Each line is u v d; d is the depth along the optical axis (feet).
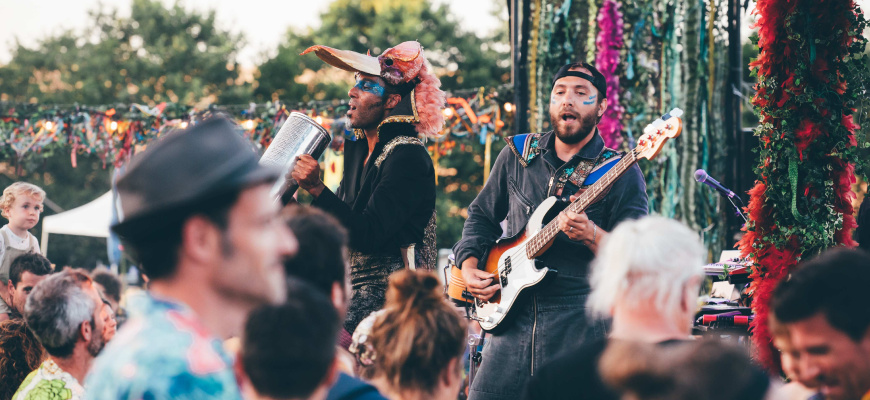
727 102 21.93
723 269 13.97
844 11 12.99
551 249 11.98
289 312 4.90
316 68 98.17
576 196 12.10
